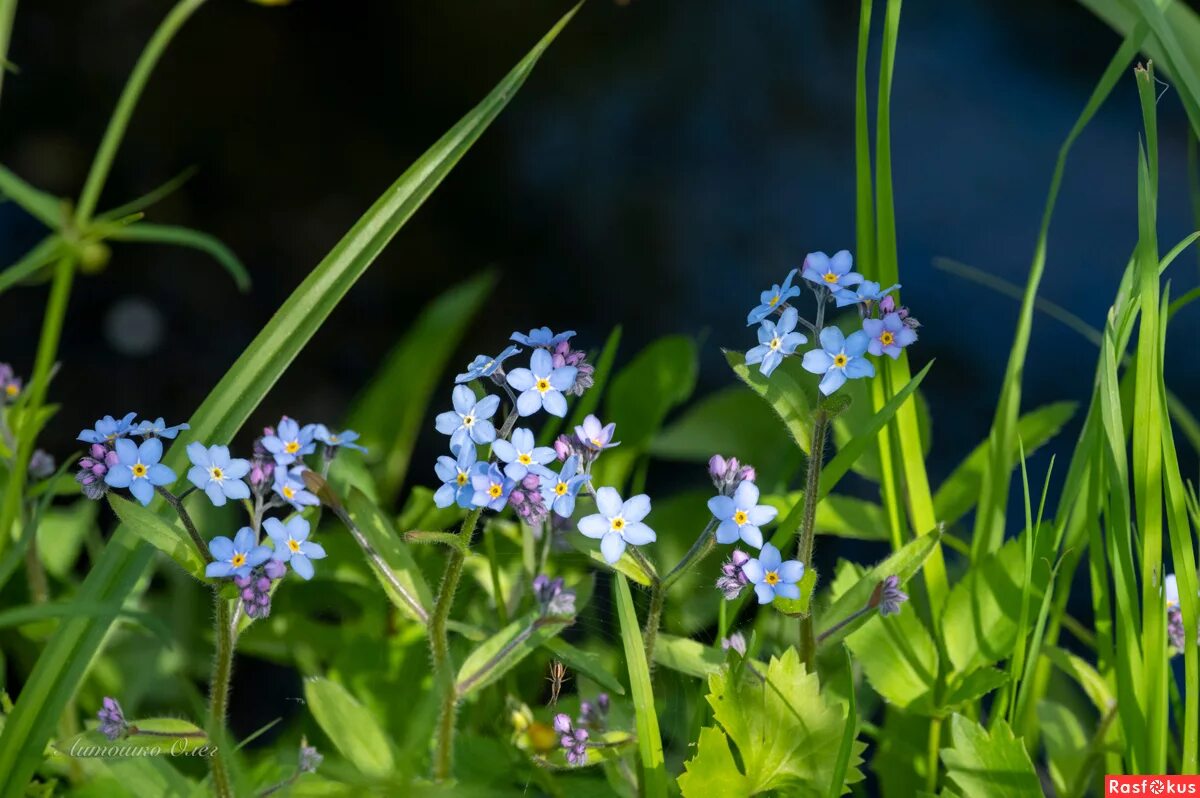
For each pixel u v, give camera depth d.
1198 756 0.39
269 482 0.37
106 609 0.37
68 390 0.74
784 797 0.37
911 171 1.01
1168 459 0.37
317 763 0.37
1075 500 0.40
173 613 0.44
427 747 0.40
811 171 1.00
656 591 0.37
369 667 0.43
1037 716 0.41
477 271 0.92
